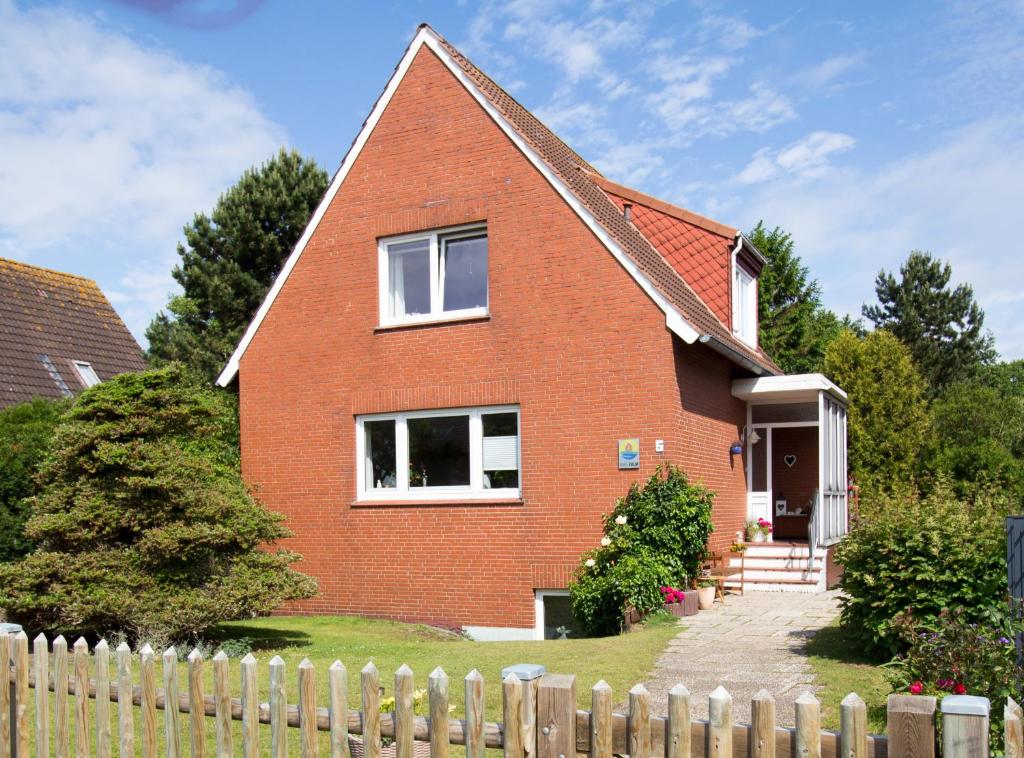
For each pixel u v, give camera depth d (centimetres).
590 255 1466
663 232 1878
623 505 1399
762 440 1870
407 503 1579
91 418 1214
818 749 335
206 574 1181
